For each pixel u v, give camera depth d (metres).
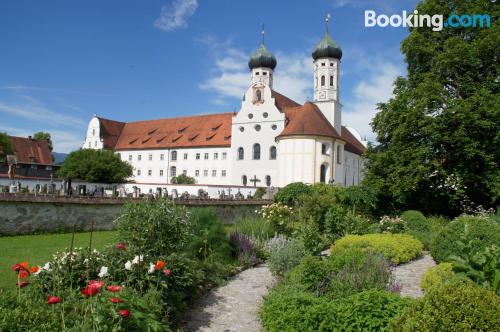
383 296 7.03
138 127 81.56
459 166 26.97
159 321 7.39
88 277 8.19
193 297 10.41
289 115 60.12
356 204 29.39
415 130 27.69
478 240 11.54
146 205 10.53
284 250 13.05
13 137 67.38
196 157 69.19
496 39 26.23
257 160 59.88
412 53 30.30
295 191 33.91
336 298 8.33
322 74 62.88
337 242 15.82
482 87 27.11
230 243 15.41
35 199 19.94
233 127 62.31
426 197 29.23
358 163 69.75
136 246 9.53
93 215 22.36
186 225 11.08
